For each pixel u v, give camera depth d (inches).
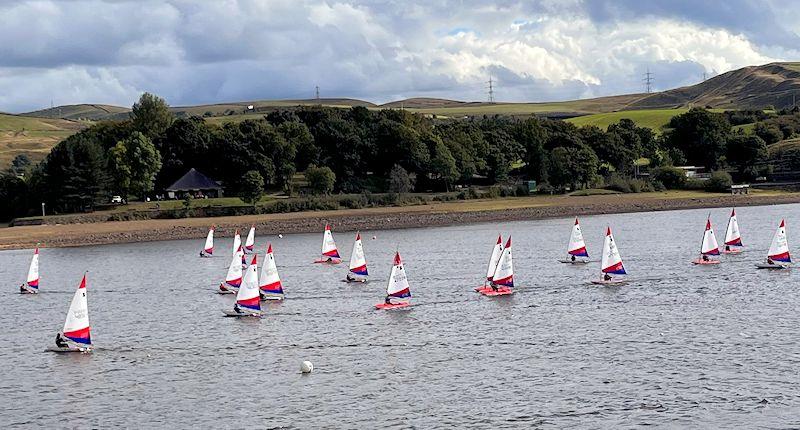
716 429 3152.1
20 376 4114.2
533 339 4503.0
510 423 3270.2
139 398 3718.0
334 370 4033.0
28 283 6732.3
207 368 4146.2
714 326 4667.8
